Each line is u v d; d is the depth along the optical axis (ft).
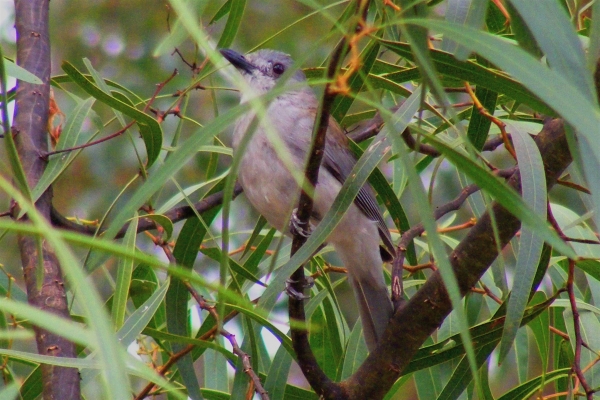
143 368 10.35
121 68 39.27
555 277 24.04
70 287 19.65
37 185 20.59
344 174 27.12
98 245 8.63
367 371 20.20
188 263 22.75
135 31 40.32
